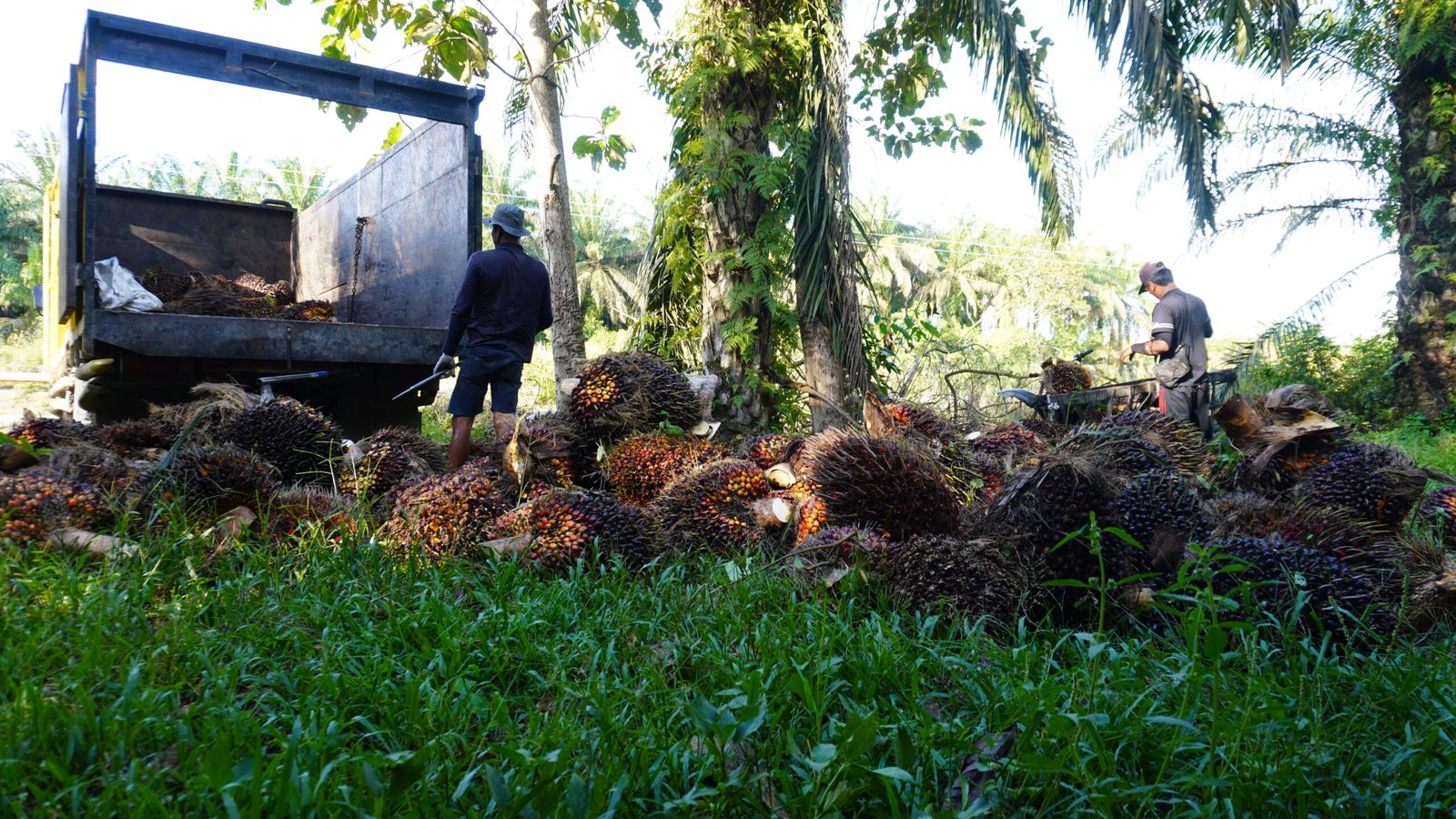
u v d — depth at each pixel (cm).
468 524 403
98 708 226
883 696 261
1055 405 838
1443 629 345
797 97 904
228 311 762
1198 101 921
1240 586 301
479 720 243
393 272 818
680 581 373
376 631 290
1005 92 895
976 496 491
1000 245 4681
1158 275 775
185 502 393
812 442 458
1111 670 264
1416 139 1480
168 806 188
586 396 581
